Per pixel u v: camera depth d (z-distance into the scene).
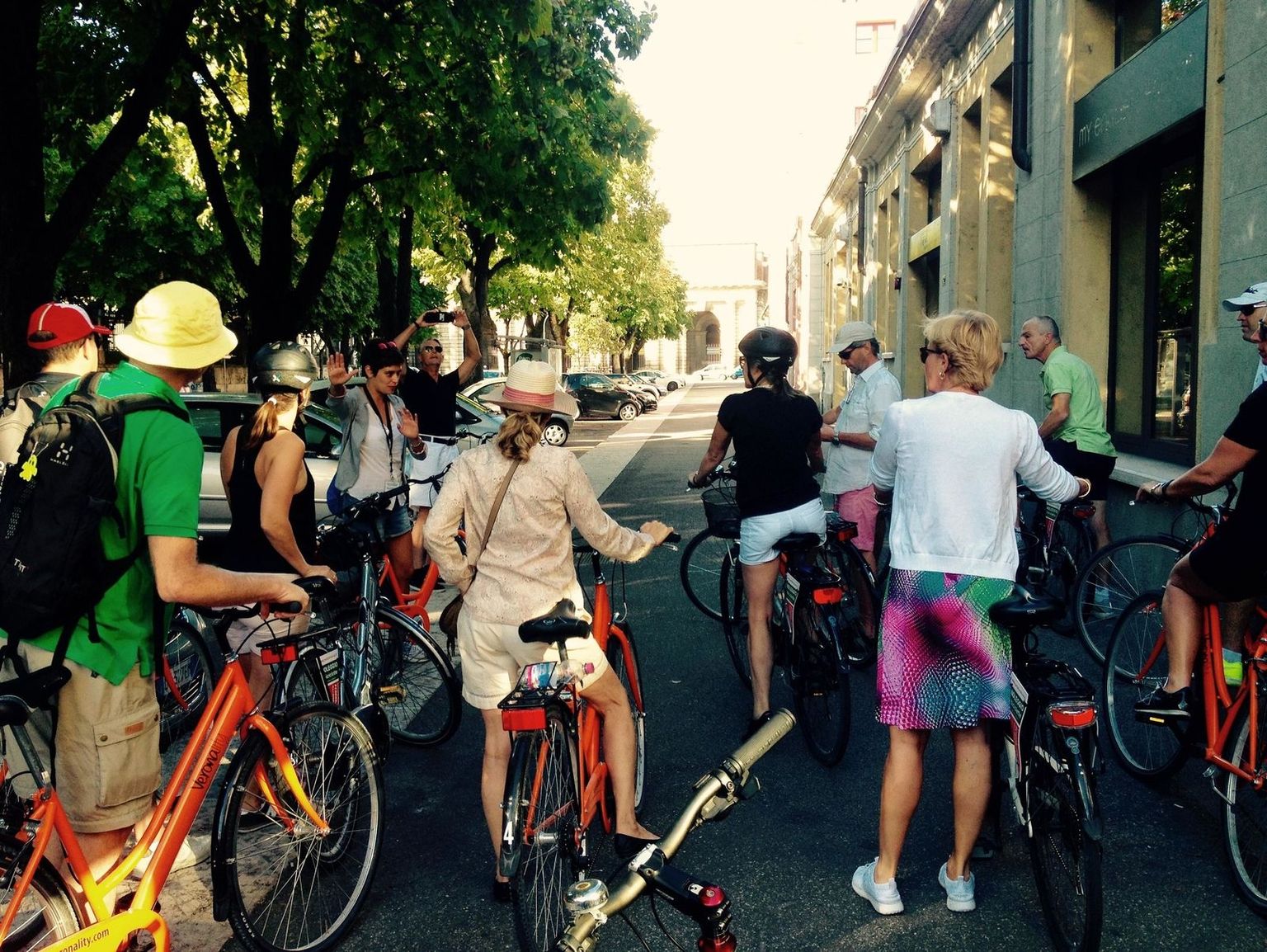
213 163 11.20
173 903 3.65
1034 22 10.53
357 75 11.04
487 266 23.50
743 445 4.85
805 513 4.83
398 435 6.04
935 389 3.48
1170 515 7.26
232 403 9.70
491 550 3.48
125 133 7.82
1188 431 7.97
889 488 3.61
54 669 2.72
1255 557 3.63
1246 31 6.20
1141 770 4.42
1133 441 8.96
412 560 5.91
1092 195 9.46
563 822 3.20
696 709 5.41
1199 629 3.84
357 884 3.43
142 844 2.86
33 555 2.68
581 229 13.67
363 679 4.33
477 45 10.84
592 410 34.44
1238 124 6.30
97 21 10.45
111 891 2.76
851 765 4.66
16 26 6.85
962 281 13.63
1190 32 7.10
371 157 12.20
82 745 2.83
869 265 23.42
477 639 3.48
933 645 3.27
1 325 6.95
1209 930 3.24
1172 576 3.94
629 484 15.97
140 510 2.83
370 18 10.15
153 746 2.96
